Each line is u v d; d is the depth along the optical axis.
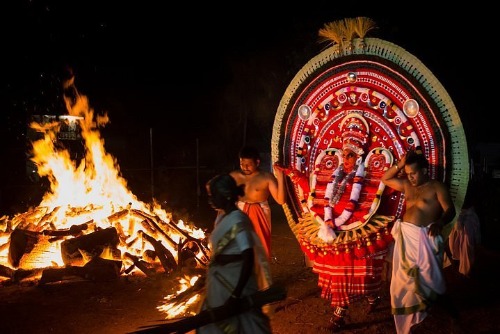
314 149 5.82
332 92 5.66
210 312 3.37
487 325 5.11
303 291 6.34
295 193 5.92
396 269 4.68
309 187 5.67
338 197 5.24
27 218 8.21
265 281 3.56
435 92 5.02
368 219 5.07
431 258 4.55
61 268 6.80
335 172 5.38
